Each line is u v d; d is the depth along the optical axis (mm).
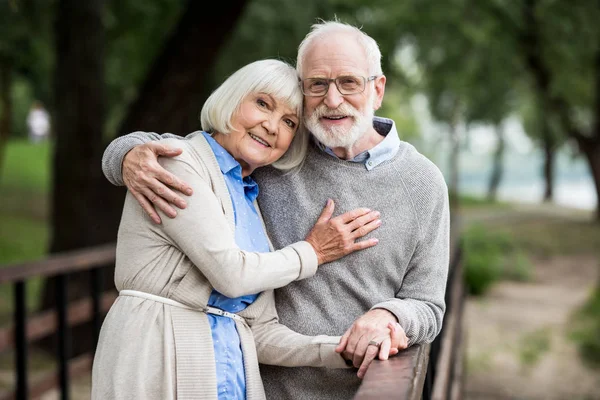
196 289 1959
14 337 4023
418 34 10844
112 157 2023
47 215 15227
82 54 6570
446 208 2225
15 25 7680
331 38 2092
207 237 1900
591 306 11031
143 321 1924
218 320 2018
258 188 2244
